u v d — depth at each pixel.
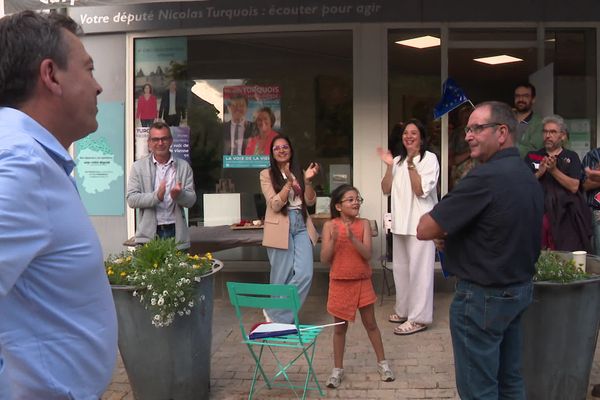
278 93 7.13
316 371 4.77
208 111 7.23
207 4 6.74
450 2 6.50
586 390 3.88
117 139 7.23
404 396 4.26
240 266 7.17
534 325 3.74
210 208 7.25
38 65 1.50
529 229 3.00
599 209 5.57
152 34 7.16
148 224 5.37
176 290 3.73
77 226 1.46
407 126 5.62
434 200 5.73
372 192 6.94
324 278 7.05
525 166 3.13
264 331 4.18
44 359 1.44
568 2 6.47
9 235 1.29
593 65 6.83
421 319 5.62
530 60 6.90
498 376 3.30
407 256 5.84
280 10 6.65
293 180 5.56
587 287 3.72
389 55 6.93
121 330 3.91
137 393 4.02
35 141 1.43
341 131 7.04
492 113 3.10
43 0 5.20
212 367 4.91
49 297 1.44
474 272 3.04
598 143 6.89
